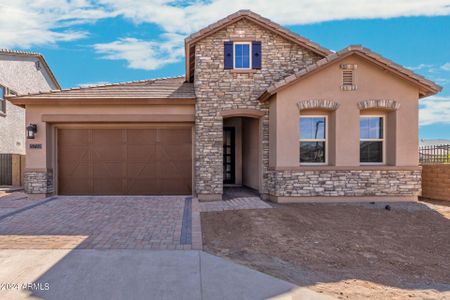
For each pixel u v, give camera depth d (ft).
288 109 38.27
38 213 33.09
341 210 33.76
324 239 24.88
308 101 38.14
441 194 39.65
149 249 22.17
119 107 42.88
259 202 37.60
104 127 44.60
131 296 15.49
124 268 18.79
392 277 18.34
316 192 37.73
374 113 39.93
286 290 16.31
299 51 43.19
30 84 80.59
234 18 41.83
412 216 31.65
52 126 43.78
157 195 44.68
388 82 38.58
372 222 29.60
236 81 42.27
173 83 50.08
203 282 17.10
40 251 21.57
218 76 42.22
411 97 38.63
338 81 38.45
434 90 38.60
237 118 54.80
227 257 21.06
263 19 41.96
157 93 44.19
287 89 38.32
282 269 19.22
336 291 16.37
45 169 42.22
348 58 38.32
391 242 24.41
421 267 19.89
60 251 21.58
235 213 32.19
